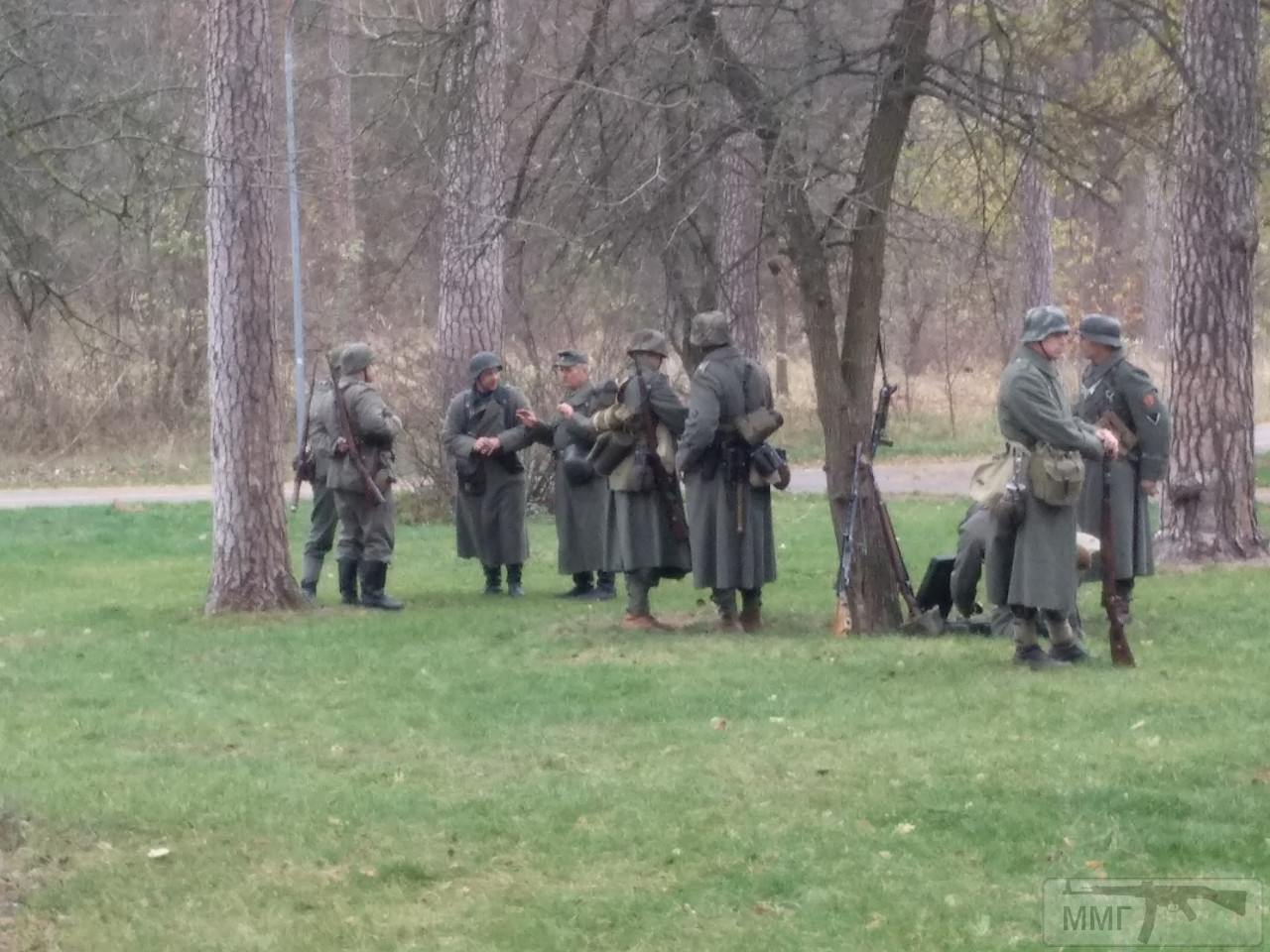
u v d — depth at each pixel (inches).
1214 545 571.2
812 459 1157.7
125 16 427.5
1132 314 1699.1
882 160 431.8
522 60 440.5
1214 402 569.3
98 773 301.4
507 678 381.7
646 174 422.9
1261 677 355.6
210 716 352.2
